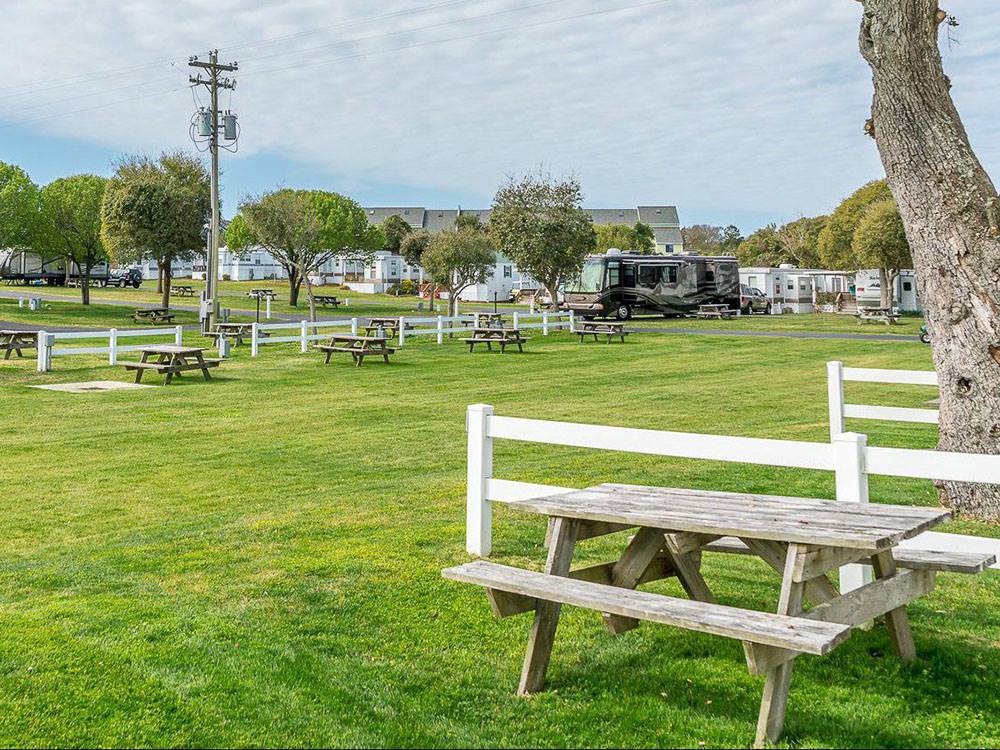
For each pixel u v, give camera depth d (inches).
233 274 3703.3
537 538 279.1
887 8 284.0
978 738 148.7
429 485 369.7
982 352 277.0
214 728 154.7
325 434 517.0
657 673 177.3
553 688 171.2
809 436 489.4
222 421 570.3
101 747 148.1
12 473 405.7
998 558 198.1
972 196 277.9
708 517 166.1
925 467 190.4
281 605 217.0
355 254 2454.5
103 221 1787.6
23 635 195.0
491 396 696.4
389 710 162.1
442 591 226.5
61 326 1422.2
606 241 3587.6
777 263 3592.5
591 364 948.0
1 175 1886.1
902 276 2111.2
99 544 281.4
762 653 143.6
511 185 1674.5
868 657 183.5
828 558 158.9
